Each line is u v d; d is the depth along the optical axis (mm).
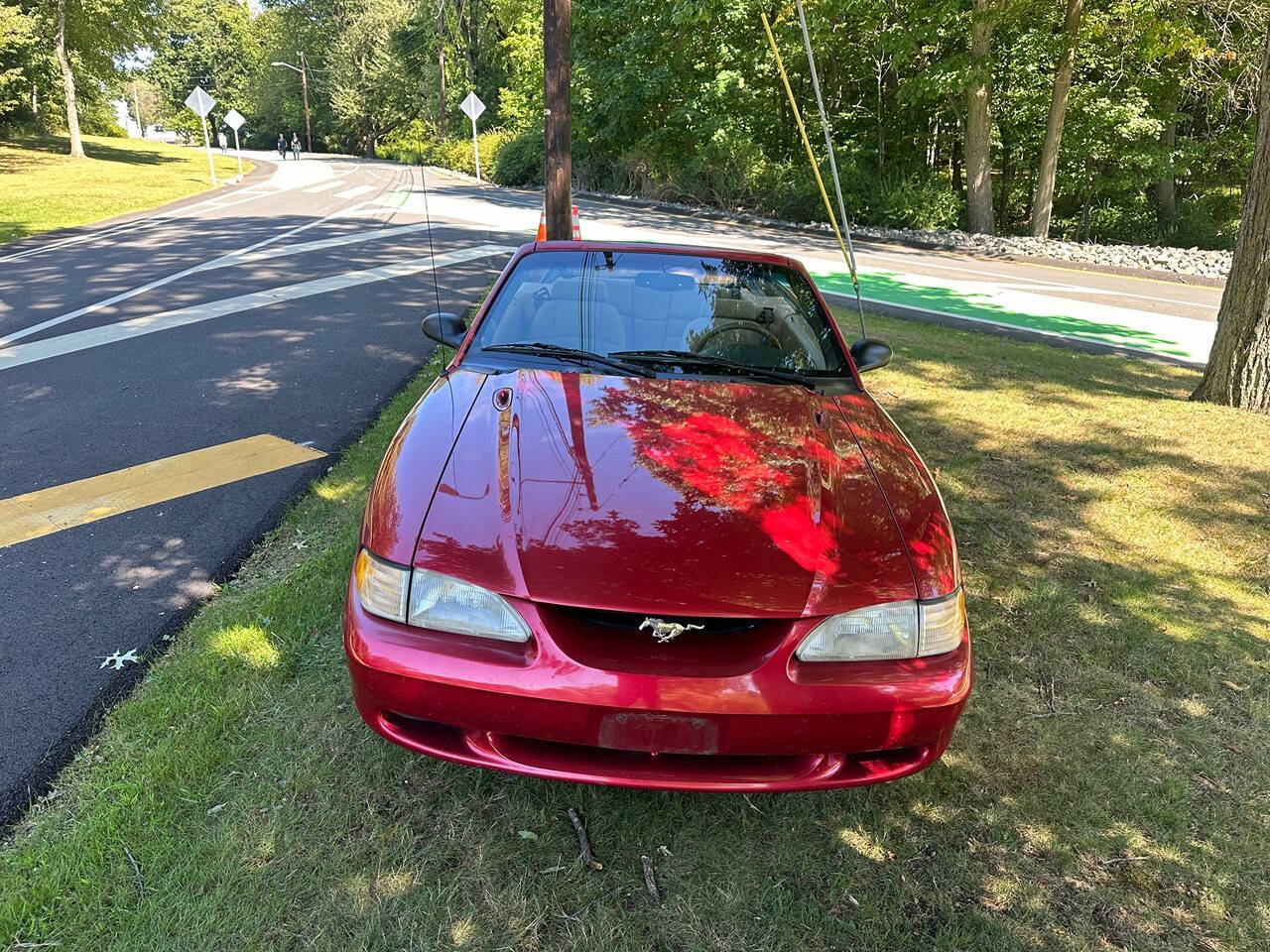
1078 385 6977
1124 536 4133
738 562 2012
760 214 23234
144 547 3576
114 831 2025
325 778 2258
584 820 2203
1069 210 27016
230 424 5215
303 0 76875
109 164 33000
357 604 2062
